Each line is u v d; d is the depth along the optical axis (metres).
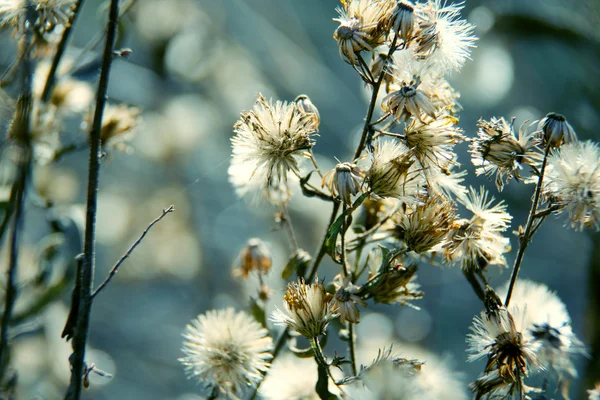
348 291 0.42
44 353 0.57
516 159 0.42
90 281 0.42
